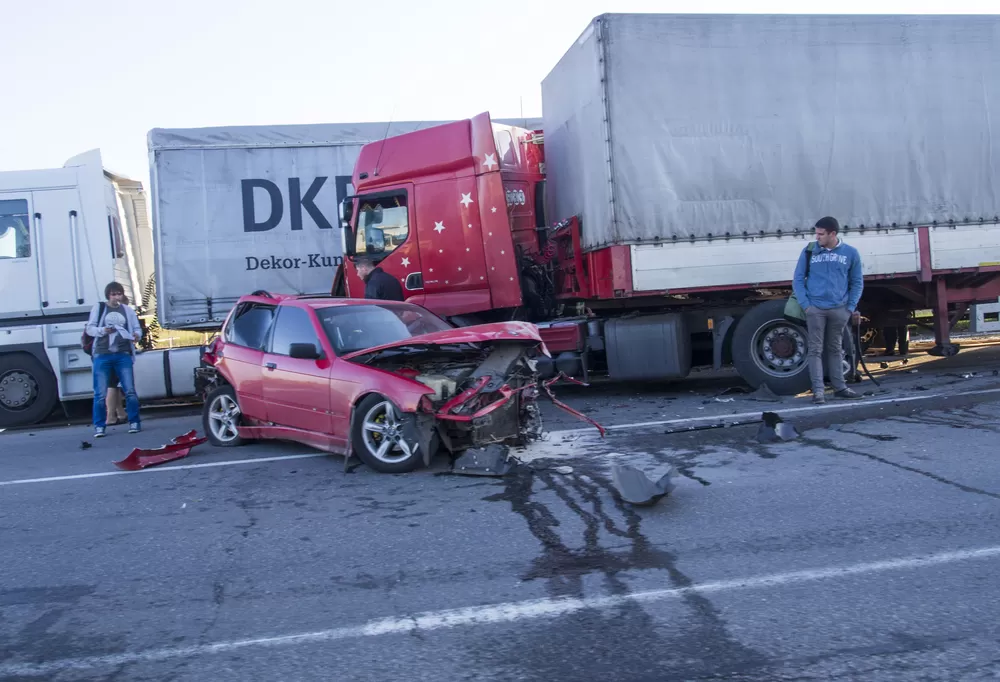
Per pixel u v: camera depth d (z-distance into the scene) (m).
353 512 5.27
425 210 9.62
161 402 12.77
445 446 6.36
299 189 11.77
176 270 11.56
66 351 11.28
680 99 8.47
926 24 8.83
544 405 9.36
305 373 6.78
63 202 11.40
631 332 9.35
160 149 11.52
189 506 5.69
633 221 8.41
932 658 3.01
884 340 11.74
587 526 4.70
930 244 8.89
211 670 3.17
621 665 3.06
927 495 4.96
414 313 7.69
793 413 7.73
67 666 3.26
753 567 3.96
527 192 10.39
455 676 3.04
